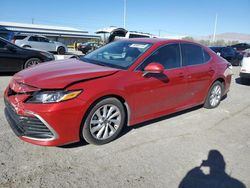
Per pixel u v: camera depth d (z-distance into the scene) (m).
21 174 2.96
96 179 2.98
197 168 3.38
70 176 3.00
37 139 3.26
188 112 5.58
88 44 28.80
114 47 4.77
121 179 3.02
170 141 4.09
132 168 3.25
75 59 4.70
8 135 3.88
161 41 4.63
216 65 5.66
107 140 3.80
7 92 3.69
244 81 10.43
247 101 6.96
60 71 3.67
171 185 2.99
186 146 3.96
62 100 3.19
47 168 3.11
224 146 4.06
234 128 4.86
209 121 5.13
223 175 3.26
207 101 5.71
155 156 3.59
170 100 4.62
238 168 3.45
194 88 5.11
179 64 4.75
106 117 3.70
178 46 4.84
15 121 3.39
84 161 3.32
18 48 8.76
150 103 4.23
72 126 3.32
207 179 3.15
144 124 4.68
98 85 3.48
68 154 3.46
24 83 3.37
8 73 9.20
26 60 8.91
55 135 3.25
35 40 21.48
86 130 3.52
